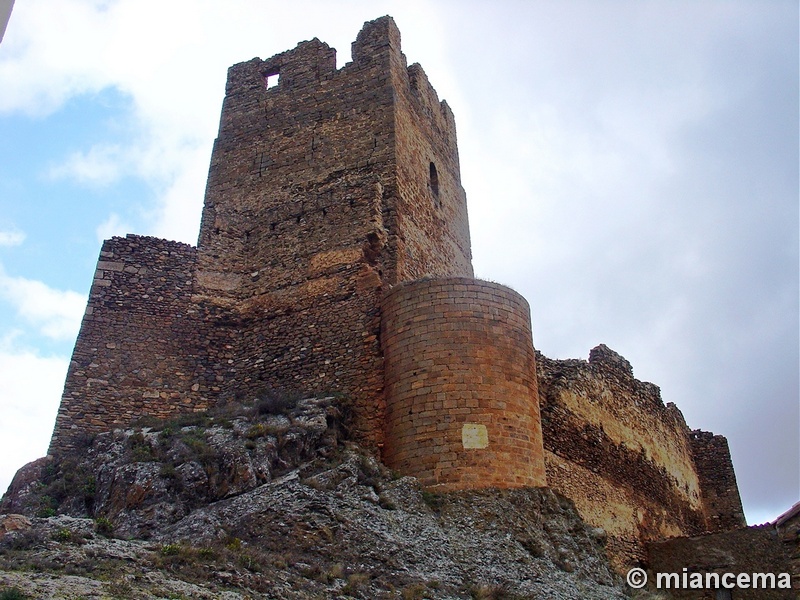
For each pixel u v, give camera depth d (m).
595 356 32.50
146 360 23.31
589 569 17.86
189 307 24.58
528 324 21.80
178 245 25.50
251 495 17.06
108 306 23.88
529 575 16.19
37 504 18.23
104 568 11.70
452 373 19.69
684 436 39.59
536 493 18.78
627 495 29.84
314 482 17.44
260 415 20.47
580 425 28.22
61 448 20.86
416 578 14.81
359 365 21.78
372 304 22.70
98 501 17.86
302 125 28.31
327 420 20.03
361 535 15.77
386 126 26.83
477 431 18.95
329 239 24.88
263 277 25.41
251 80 30.50
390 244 24.28
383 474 18.61
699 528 36.81
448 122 33.44
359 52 29.12
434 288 20.98
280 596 12.23
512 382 20.06
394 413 20.05
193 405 23.09
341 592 13.34
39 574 10.95
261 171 27.78
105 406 22.19
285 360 23.25
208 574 12.44
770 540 23.11
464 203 32.50
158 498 17.20
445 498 18.03
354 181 25.94
